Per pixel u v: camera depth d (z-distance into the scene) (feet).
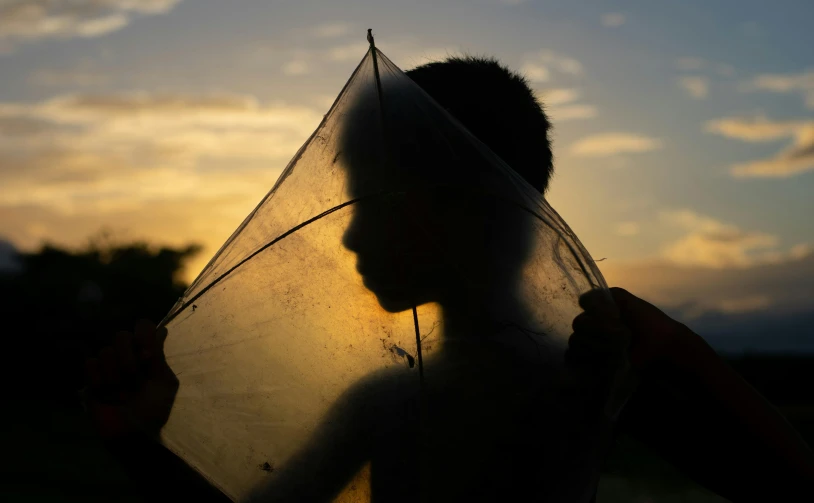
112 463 25.45
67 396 56.39
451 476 2.72
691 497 13.89
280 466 2.78
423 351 2.82
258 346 2.88
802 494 2.85
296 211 3.01
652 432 3.08
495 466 2.73
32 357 59.88
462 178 2.96
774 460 2.87
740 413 2.90
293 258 2.96
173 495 2.80
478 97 3.50
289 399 2.83
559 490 2.76
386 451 2.75
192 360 2.89
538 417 2.78
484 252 2.90
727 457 2.94
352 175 2.99
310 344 2.87
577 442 2.80
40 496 19.33
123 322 66.80
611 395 2.85
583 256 3.03
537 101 3.74
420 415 2.76
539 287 2.92
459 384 2.78
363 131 3.03
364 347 2.85
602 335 2.87
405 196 2.92
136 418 2.81
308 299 2.91
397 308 2.86
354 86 3.11
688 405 2.98
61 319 62.90
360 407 2.79
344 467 2.75
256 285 2.95
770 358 48.26
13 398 57.98
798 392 46.55
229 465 2.79
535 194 3.09
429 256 2.89
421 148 2.98
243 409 2.83
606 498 12.86
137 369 2.86
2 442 30.25
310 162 3.06
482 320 2.85
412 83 3.11
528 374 2.81
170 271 81.25
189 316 2.94
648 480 14.89
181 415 2.83
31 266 78.74
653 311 3.01
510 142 3.49
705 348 2.95
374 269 2.89
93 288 69.56
